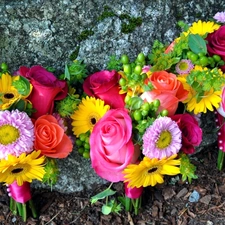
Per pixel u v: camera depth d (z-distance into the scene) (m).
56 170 0.50
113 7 0.52
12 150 0.45
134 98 0.47
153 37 0.54
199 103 0.51
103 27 0.52
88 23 0.52
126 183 0.52
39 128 0.47
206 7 0.56
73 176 0.56
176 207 0.56
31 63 0.53
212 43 0.52
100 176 0.53
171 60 0.51
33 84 0.48
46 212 0.55
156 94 0.47
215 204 0.56
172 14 0.54
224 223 0.54
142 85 0.47
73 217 0.55
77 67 0.51
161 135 0.46
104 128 0.46
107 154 0.46
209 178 0.58
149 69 0.51
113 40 0.53
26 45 0.52
